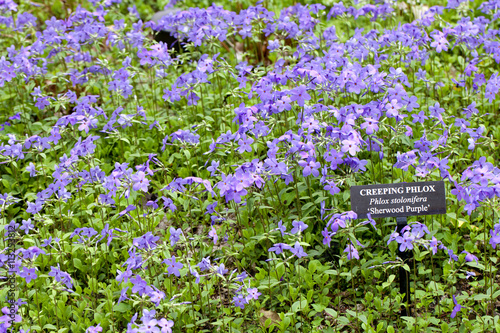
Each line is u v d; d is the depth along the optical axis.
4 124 2.41
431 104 2.40
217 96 2.50
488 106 2.42
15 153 2.17
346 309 1.98
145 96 2.57
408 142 2.14
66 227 2.18
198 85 2.32
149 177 2.29
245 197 2.10
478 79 2.36
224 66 2.32
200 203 2.14
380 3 2.77
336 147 2.05
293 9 2.55
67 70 2.65
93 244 2.08
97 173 2.11
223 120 2.39
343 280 2.03
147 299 1.90
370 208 1.91
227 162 2.26
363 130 2.16
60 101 2.33
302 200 2.14
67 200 2.20
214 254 2.09
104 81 2.62
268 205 2.14
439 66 2.55
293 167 2.02
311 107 2.09
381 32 2.70
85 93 2.61
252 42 2.85
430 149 2.11
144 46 2.51
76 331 1.93
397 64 2.45
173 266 1.86
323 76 2.12
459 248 2.07
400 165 2.00
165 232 2.17
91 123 2.21
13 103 2.55
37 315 1.94
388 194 1.91
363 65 2.50
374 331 1.88
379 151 2.11
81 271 2.07
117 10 2.74
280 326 1.90
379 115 2.05
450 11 3.01
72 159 2.08
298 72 2.10
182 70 2.72
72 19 2.56
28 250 1.93
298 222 1.91
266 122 2.18
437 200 1.91
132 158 2.30
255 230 2.09
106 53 2.84
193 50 2.73
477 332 1.87
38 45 2.47
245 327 1.94
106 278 2.07
